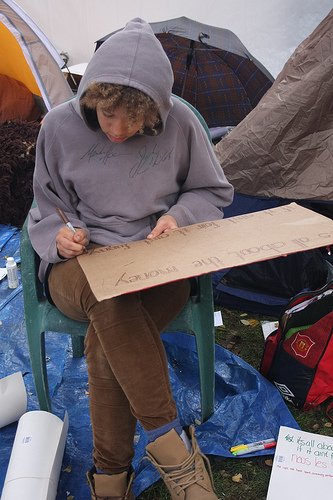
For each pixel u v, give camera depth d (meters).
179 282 1.41
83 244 1.29
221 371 1.81
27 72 4.24
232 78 4.14
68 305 1.33
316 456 1.41
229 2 4.84
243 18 4.85
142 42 1.19
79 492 1.37
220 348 1.90
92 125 1.32
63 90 3.73
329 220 1.29
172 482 1.13
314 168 2.34
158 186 1.41
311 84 2.29
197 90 4.20
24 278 1.45
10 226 3.17
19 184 3.18
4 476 1.40
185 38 4.04
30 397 1.74
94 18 5.06
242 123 2.54
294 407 1.69
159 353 1.20
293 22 4.76
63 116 1.37
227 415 1.59
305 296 1.65
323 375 1.61
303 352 1.60
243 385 1.75
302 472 1.37
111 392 1.18
